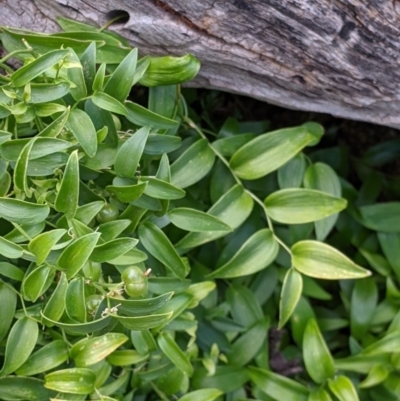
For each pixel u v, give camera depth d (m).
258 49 0.62
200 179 0.65
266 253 0.64
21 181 0.57
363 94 0.64
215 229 0.62
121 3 0.61
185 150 0.65
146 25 0.61
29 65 0.58
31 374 0.60
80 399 0.61
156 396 0.66
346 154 0.72
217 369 0.67
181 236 0.65
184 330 0.65
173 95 0.63
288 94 0.65
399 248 0.70
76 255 0.57
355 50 0.61
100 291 0.59
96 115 0.60
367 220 0.70
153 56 0.63
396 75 0.62
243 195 0.65
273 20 0.60
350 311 0.70
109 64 0.62
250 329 0.68
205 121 0.70
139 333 0.62
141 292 0.59
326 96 0.64
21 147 0.58
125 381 0.64
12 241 0.58
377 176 0.72
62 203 0.58
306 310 0.69
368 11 0.60
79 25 0.62
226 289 0.69
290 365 0.72
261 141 0.65
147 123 0.61
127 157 0.60
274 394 0.67
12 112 0.58
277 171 0.68
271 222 0.67
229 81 0.65
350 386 0.66
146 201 0.61
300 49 0.62
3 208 0.57
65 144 0.58
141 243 0.62
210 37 0.62
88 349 0.60
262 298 0.69
